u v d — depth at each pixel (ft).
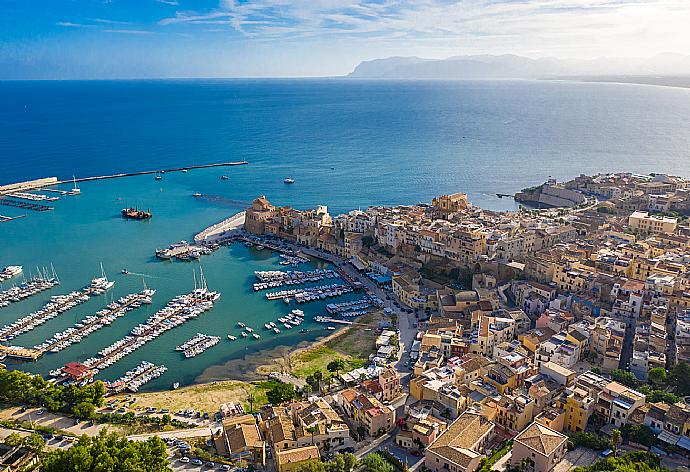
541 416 548.31
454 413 575.38
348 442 542.57
